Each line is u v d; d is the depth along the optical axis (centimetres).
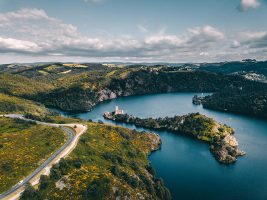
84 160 15762
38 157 15275
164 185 17812
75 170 14275
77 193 12644
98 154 17375
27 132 19525
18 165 14150
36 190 12094
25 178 13225
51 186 12700
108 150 18812
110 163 16588
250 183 18238
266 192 17062
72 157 15600
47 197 12119
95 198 12738
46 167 14338
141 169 17888
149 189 15588
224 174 19550
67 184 12988
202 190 17300
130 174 16038
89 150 17388
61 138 18612
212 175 19388
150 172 18600
